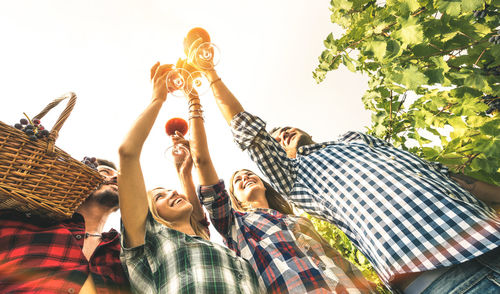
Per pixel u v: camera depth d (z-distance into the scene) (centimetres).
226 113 211
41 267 125
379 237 138
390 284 139
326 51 227
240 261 166
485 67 183
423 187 140
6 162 117
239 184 256
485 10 168
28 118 135
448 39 181
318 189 173
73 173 136
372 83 242
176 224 199
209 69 203
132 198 150
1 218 137
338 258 189
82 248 154
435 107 224
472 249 117
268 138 202
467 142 217
